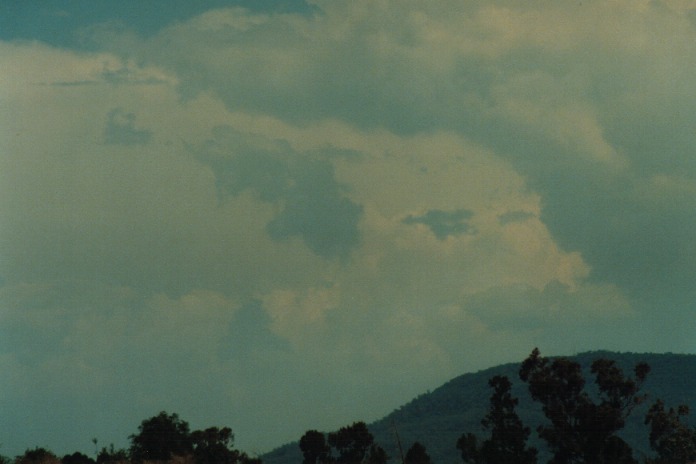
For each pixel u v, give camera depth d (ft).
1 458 218.38
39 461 225.97
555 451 260.62
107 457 261.03
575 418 256.52
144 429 271.49
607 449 249.55
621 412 258.37
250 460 277.64
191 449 273.95
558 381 259.80
